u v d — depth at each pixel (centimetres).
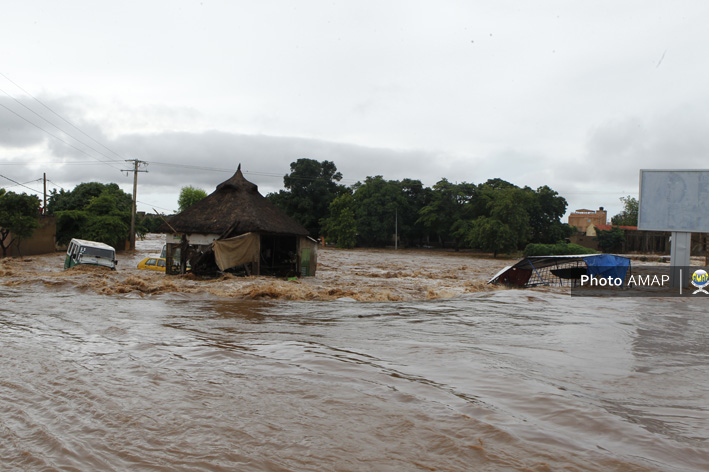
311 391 575
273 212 2677
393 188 7825
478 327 1071
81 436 451
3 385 605
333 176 8431
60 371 666
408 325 1093
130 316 1163
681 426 470
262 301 1549
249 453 412
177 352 780
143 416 498
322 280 2555
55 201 6328
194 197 10250
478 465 385
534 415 492
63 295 1554
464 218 7256
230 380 622
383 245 8238
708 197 2042
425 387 587
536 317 1240
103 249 2622
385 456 403
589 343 896
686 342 922
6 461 402
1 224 3612
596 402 538
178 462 397
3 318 1111
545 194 6962
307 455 407
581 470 375
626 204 10431
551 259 2148
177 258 2538
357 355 766
